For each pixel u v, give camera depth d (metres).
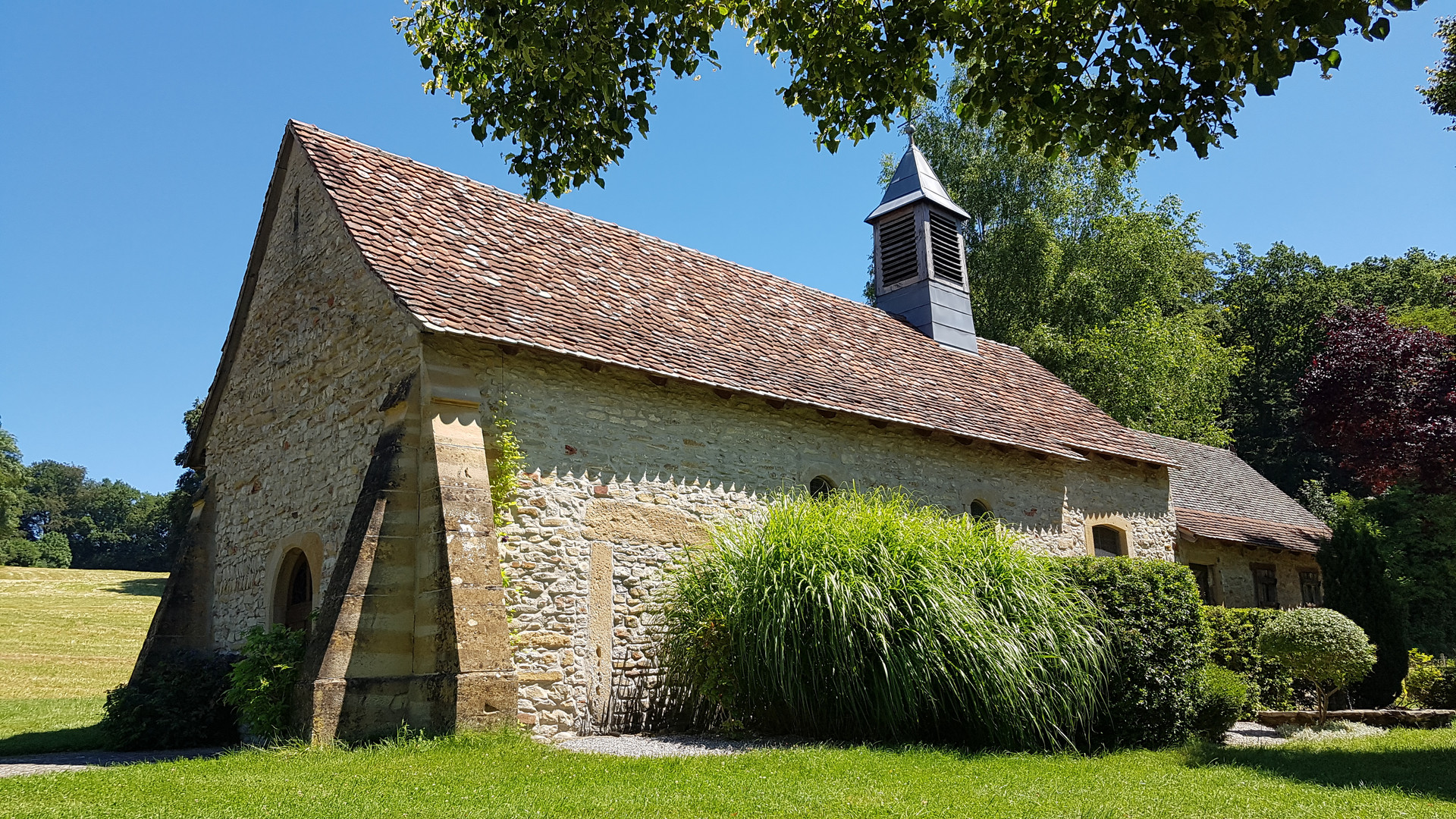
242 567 12.68
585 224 14.27
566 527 10.14
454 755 7.44
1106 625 9.48
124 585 43.47
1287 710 13.94
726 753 7.93
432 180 12.80
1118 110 6.48
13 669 20.72
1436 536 22.50
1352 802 6.57
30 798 6.09
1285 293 40.97
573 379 10.67
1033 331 27.73
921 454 14.27
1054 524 15.94
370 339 10.58
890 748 8.02
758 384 11.99
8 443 51.50
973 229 29.66
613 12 7.01
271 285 13.31
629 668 10.31
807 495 10.59
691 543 11.19
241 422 13.52
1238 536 19.56
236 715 10.69
